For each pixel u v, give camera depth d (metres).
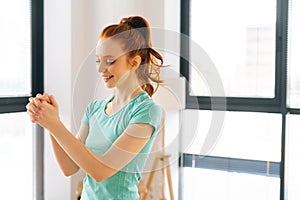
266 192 2.81
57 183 2.76
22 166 2.75
